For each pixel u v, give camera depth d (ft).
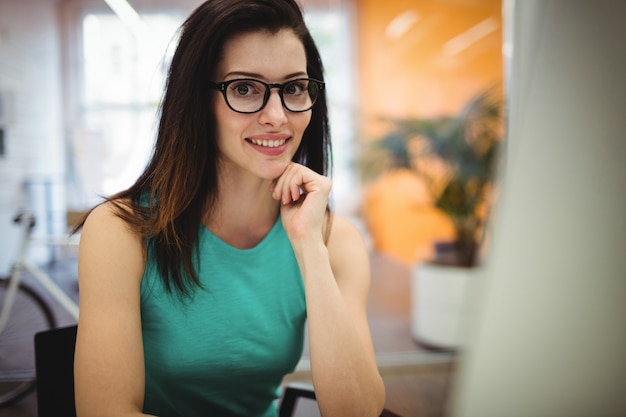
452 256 10.07
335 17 18.75
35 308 7.02
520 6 2.58
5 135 7.83
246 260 2.83
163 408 2.77
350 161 18.61
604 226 0.95
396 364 8.30
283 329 2.92
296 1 2.78
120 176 8.68
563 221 0.95
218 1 2.62
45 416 2.83
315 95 2.81
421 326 9.49
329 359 2.51
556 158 0.95
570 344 0.94
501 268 0.96
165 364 2.68
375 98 19.63
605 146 0.95
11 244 7.86
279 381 3.06
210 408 2.85
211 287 2.75
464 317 0.98
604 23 0.97
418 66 18.99
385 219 19.62
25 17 8.16
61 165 8.43
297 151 3.28
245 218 2.96
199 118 2.67
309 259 2.72
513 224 0.96
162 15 8.76
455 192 9.59
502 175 1.00
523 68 2.56
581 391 0.93
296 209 2.90
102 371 2.28
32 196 8.11
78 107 8.61
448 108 17.93
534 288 0.95
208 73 2.65
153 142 2.90
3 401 6.47
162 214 2.62
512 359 0.94
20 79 8.08
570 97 0.96
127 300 2.52
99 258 2.53
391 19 19.26
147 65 8.75
